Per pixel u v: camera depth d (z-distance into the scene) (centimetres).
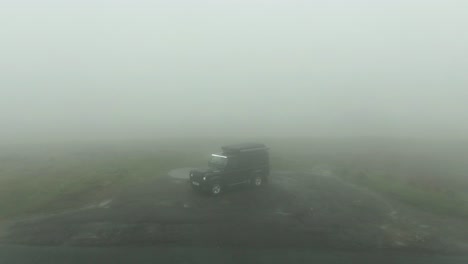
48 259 1125
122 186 2069
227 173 1927
